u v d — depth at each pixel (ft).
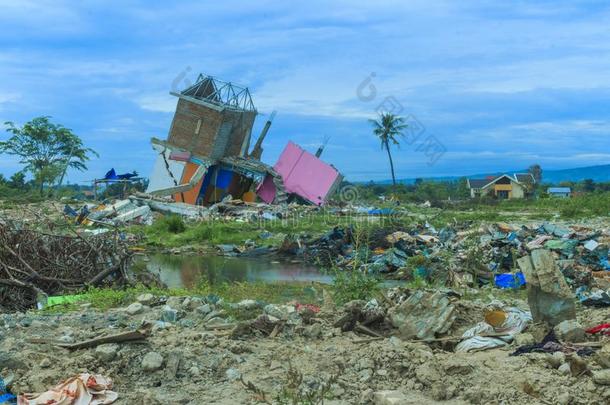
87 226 113.70
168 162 185.88
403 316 31.68
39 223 67.10
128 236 99.91
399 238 85.87
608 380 22.70
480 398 22.52
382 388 24.02
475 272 57.31
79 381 22.47
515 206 197.26
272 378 24.40
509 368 25.38
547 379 23.56
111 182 194.49
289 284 57.93
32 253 51.52
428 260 65.36
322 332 31.32
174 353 25.49
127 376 24.73
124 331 29.89
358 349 28.17
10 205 101.71
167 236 106.63
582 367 23.98
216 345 28.07
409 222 116.67
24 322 33.40
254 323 31.14
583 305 43.21
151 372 24.86
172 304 38.42
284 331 31.27
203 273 71.97
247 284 56.34
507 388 23.39
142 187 213.87
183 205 146.10
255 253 89.66
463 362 25.39
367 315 32.19
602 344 27.55
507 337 29.96
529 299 31.40
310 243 88.69
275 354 27.27
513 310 34.40
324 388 22.39
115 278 54.39
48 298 45.06
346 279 41.83
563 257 68.85
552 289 30.71
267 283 58.49
